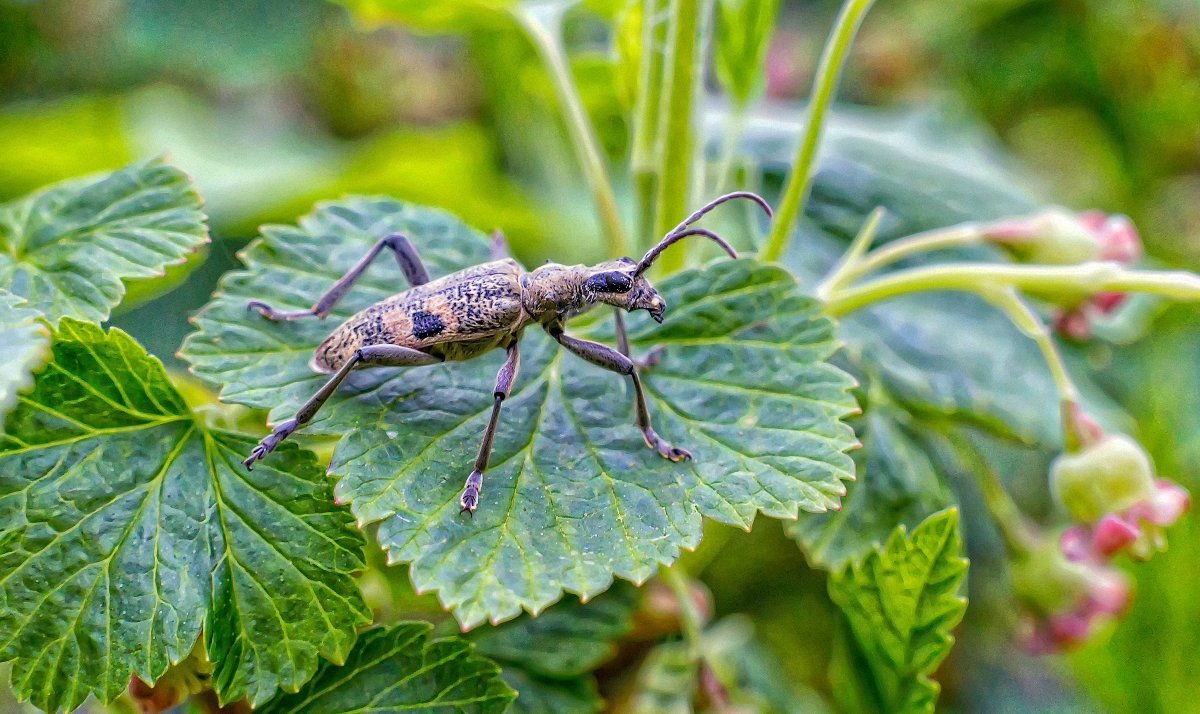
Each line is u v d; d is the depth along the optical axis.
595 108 0.15
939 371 0.12
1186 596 0.13
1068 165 0.19
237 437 0.09
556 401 0.10
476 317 0.10
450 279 0.10
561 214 0.18
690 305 0.10
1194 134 0.18
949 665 0.15
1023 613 0.12
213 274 0.15
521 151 0.19
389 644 0.09
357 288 0.11
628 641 0.11
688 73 0.11
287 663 0.09
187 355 0.10
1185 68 0.18
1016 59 0.19
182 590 0.09
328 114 0.19
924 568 0.10
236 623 0.09
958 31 0.19
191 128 0.19
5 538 0.09
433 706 0.09
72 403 0.09
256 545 0.09
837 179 0.14
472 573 0.09
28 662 0.09
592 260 0.17
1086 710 0.15
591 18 0.18
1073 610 0.12
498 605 0.09
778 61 0.19
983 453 0.15
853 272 0.11
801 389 0.10
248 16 0.18
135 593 0.09
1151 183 0.18
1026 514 0.15
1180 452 0.14
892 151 0.14
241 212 0.16
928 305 0.13
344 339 0.10
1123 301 0.12
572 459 0.10
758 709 0.12
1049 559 0.12
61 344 0.09
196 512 0.09
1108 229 0.12
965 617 0.14
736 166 0.13
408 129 0.18
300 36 0.18
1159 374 0.15
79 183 0.10
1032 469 0.15
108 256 0.10
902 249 0.12
